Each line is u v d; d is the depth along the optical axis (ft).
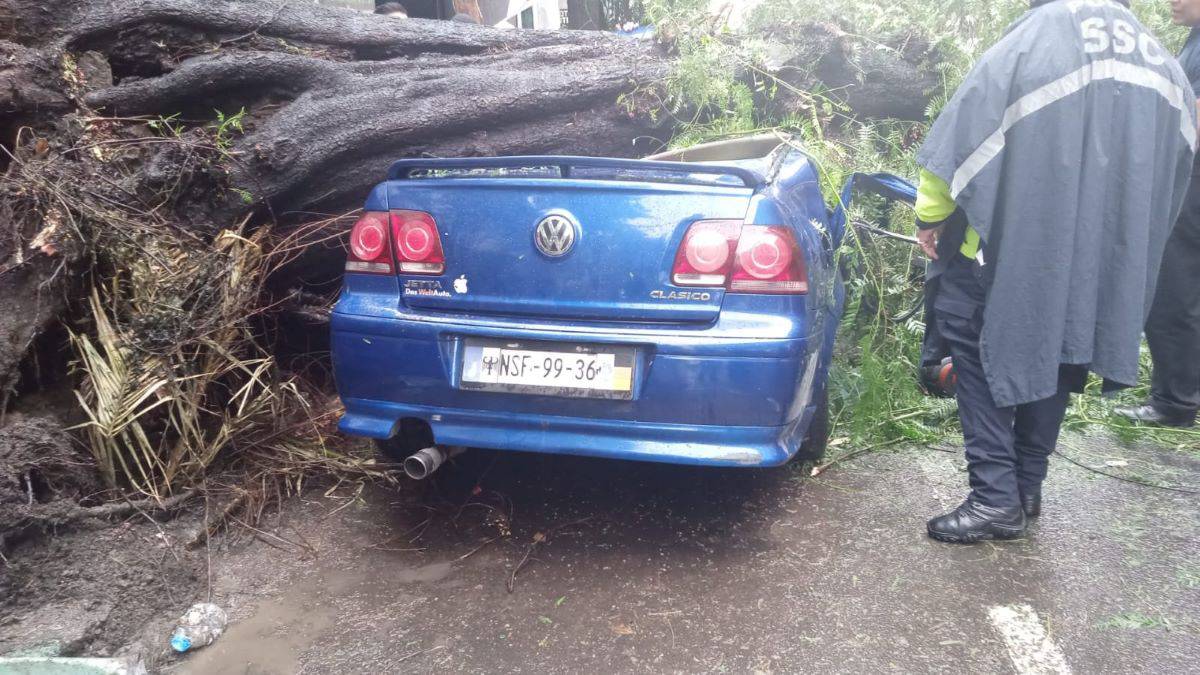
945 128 8.27
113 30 12.78
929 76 15.17
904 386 12.34
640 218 8.17
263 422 10.78
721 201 8.13
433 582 8.52
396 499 10.35
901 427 11.82
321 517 9.88
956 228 8.87
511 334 8.35
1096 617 7.80
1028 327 8.32
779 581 8.45
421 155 12.69
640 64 13.89
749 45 14.24
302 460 10.76
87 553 8.04
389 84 12.85
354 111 12.14
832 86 14.89
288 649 7.45
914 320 13.09
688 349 7.98
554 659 7.26
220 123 12.19
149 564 8.24
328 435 11.35
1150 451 11.90
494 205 8.47
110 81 13.21
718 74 13.70
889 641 7.45
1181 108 8.45
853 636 7.52
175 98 12.48
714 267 8.06
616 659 7.24
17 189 9.12
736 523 9.70
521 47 15.06
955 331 9.05
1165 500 10.29
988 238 8.30
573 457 11.50
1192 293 11.82
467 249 8.53
